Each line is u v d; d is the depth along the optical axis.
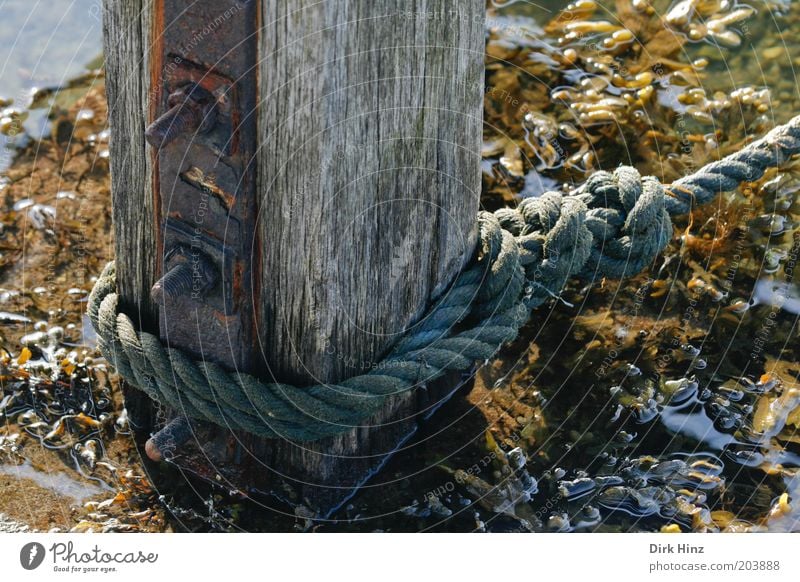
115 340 3.12
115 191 3.05
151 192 2.94
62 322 3.70
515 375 3.57
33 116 4.39
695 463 3.33
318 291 2.85
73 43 4.67
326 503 3.17
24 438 3.34
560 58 4.63
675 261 3.93
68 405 3.43
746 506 3.22
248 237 2.81
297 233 2.79
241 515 3.16
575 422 3.44
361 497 3.22
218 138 2.70
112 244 3.96
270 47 2.61
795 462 3.34
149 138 2.60
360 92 2.69
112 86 2.93
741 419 3.45
